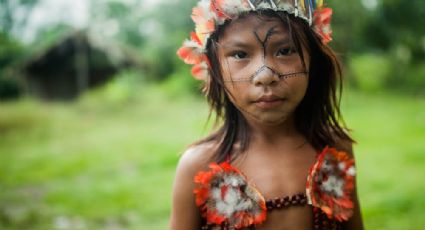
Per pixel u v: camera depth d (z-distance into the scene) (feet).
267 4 3.67
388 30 65.67
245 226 3.85
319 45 3.97
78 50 66.08
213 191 3.93
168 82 69.92
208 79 4.26
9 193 18.11
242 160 4.11
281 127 4.15
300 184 4.03
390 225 12.16
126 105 55.98
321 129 4.34
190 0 79.36
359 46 65.16
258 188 3.96
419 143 23.29
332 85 4.30
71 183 19.34
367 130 28.27
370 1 62.54
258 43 3.64
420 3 64.54
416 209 13.26
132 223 13.93
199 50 4.11
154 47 81.30
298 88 3.68
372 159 20.27
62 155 25.82
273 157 4.09
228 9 3.73
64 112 48.83
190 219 4.22
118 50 66.85
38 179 20.47
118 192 17.24
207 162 4.17
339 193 4.14
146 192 16.99
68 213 15.20
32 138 32.99
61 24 109.81
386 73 65.16
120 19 111.65
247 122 4.17
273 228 3.91
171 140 28.55
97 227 13.83
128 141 29.40
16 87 70.64
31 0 89.04
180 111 46.98
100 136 32.55
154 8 90.74
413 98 49.14
